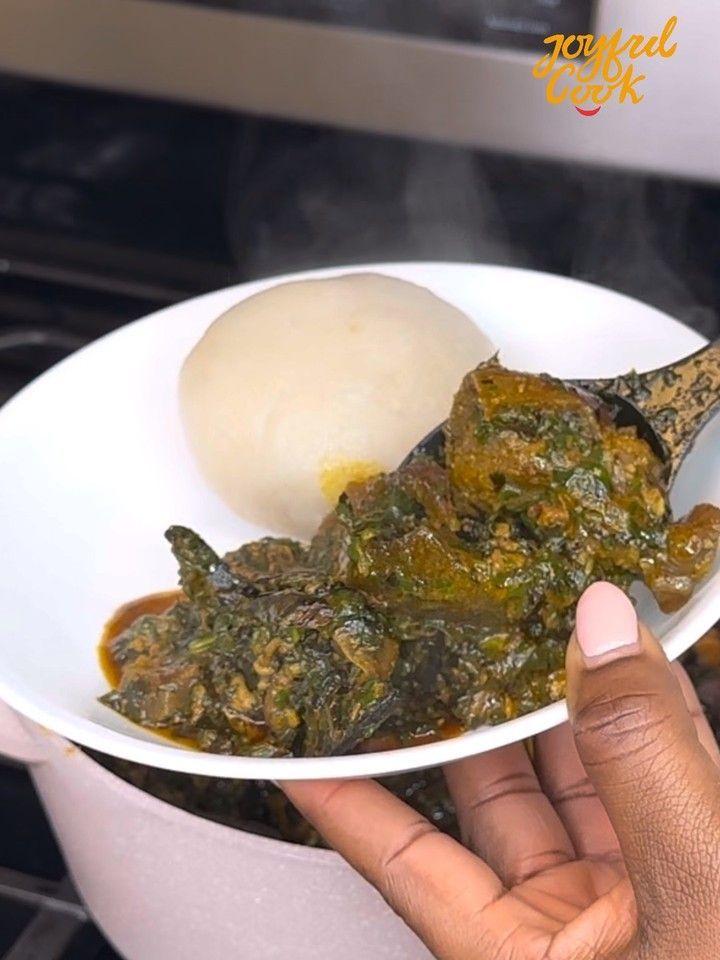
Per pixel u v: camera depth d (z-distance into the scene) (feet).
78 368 1.58
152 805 1.15
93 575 1.48
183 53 1.87
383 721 1.18
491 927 1.09
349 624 1.19
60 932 1.47
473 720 1.20
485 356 1.53
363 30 1.77
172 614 1.38
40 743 1.22
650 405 1.30
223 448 1.49
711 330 1.92
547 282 1.61
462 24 1.73
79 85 1.95
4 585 1.38
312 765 1.09
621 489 1.20
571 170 1.86
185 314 1.64
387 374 1.45
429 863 1.13
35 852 1.55
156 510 1.56
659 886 0.98
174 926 1.28
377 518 1.24
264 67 1.85
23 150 2.10
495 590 1.18
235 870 1.17
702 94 1.71
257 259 2.10
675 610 1.20
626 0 1.65
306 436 1.44
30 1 1.88
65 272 2.12
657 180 1.83
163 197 2.09
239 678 1.24
